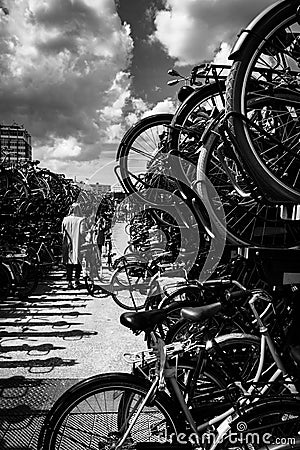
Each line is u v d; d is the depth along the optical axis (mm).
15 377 4578
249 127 2549
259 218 3059
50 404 3916
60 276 11562
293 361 2627
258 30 2516
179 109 3566
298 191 2596
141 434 2566
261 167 2559
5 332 6387
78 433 2521
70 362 5090
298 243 2986
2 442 3281
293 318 2770
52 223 11500
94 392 2535
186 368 2598
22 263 8430
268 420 2547
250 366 2805
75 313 7566
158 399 2529
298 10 2484
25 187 9047
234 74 2541
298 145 2738
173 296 3473
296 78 2719
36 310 7754
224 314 2928
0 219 8289
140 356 2729
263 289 2971
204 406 2611
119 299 7738
